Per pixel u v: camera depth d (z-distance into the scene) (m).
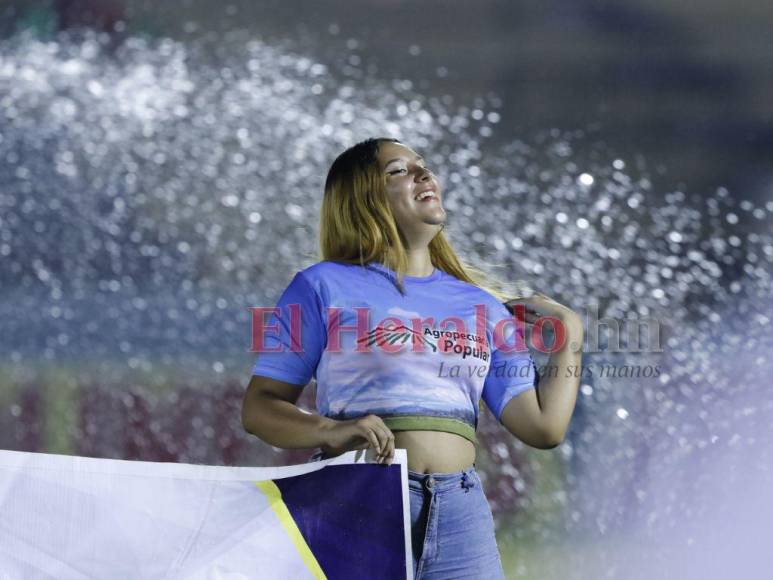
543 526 15.28
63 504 6.11
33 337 20.69
